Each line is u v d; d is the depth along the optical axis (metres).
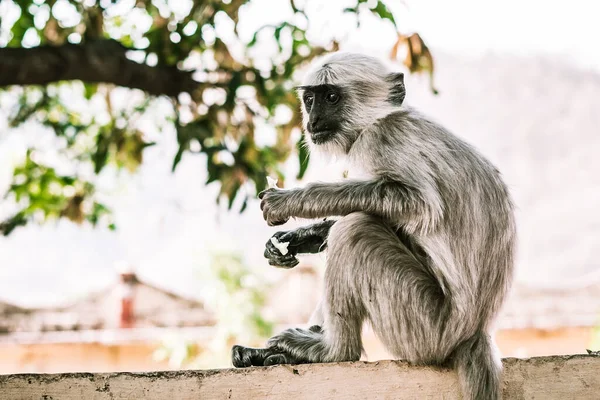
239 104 10.93
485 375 5.91
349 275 6.10
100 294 17.20
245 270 16.75
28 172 12.73
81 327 16.64
